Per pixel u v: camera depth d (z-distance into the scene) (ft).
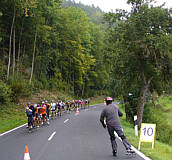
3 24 104.47
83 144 32.42
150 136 29.40
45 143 33.19
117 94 83.97
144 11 56.70
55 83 151.43
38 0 99.86
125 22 58.44
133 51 59.21
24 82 105.29
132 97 78.48
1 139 37.50
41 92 124.57
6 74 102.06
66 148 29.68
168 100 141.38
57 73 155.84
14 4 94.02
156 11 56.03
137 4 59.31
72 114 90.94
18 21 107.45
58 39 145.79
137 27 57.16
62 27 152.76
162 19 57.16
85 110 118.93
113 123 24.61
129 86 72.59
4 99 79.82
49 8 122.31
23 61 122.83
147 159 23.82
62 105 89.45
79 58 178.50
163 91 70.85
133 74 68.18
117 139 36.73
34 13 100.78
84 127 52.11
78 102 120.47
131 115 79.82
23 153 27.07
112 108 25.35
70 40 164.86
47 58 137.08
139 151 27.96
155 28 56.24
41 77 135.85
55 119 70.59
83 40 192.24
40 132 44.37
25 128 51.44
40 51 134.10
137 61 62.85
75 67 177.27
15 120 67.05
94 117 79.10
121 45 58.95
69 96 160.97
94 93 233.35
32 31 112.68
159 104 130.21
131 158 24.29
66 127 51.65
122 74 65.26
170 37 54.70
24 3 83.61
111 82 83.76
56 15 134.82
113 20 61.11
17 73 104.68
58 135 40.45
